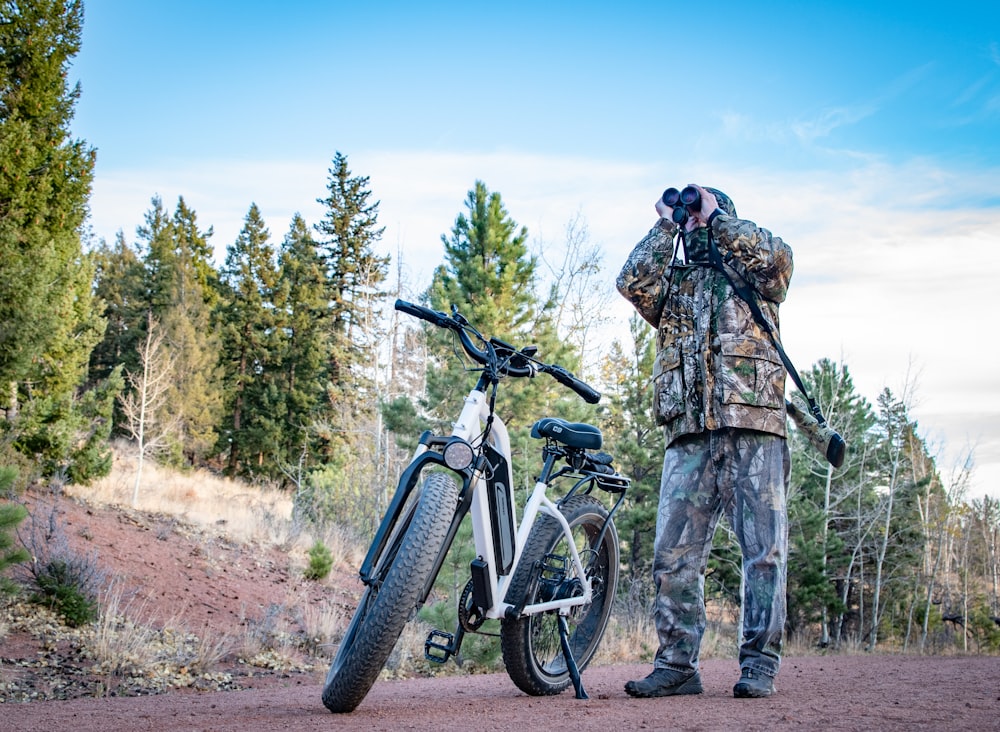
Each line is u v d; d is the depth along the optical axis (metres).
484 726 2.69
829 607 24.14
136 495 15.85
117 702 4.57
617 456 20.61
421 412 17.59
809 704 3.01
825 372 31.56
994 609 39.47
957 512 38.72
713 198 3.91
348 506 22.77
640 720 2.72
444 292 17.50
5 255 11.66
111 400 15.40
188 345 40.22
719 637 18.62
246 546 14.68
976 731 2.20
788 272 3.85
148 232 61.41
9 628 7.88
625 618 15.44
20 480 12.30
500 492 3.50
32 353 11.80
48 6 13.80
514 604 3.79
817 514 23.95
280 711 3.42
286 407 45.09
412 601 3.08
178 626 9.20
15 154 13.02
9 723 3.30
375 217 56.31
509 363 3.57
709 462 3.95
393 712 3.18
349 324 51.12
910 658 7.50
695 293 3.97
